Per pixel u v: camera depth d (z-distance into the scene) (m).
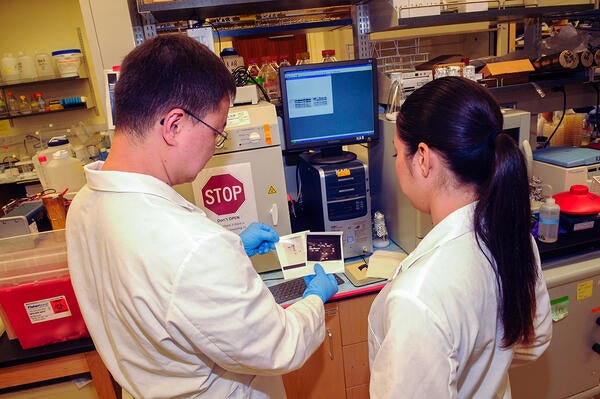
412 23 1.56
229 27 2.16
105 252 0.71
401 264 0.79
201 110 0.72
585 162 1.71
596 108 2.25
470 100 0.67
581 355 1.56
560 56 1.79
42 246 1.29
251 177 1.45
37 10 4.32
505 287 0.69
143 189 0.71
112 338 0.79
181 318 0.66
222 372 0.81
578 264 1.48
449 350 0.62
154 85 0.68
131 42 1.69
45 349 1.24
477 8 1.64
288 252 1.40
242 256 0.74
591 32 2.07
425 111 0.70
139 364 0.77
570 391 1.60
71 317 1.24
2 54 4.36
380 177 1.75
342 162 1.57
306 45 4.10
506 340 0.73
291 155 2.00
